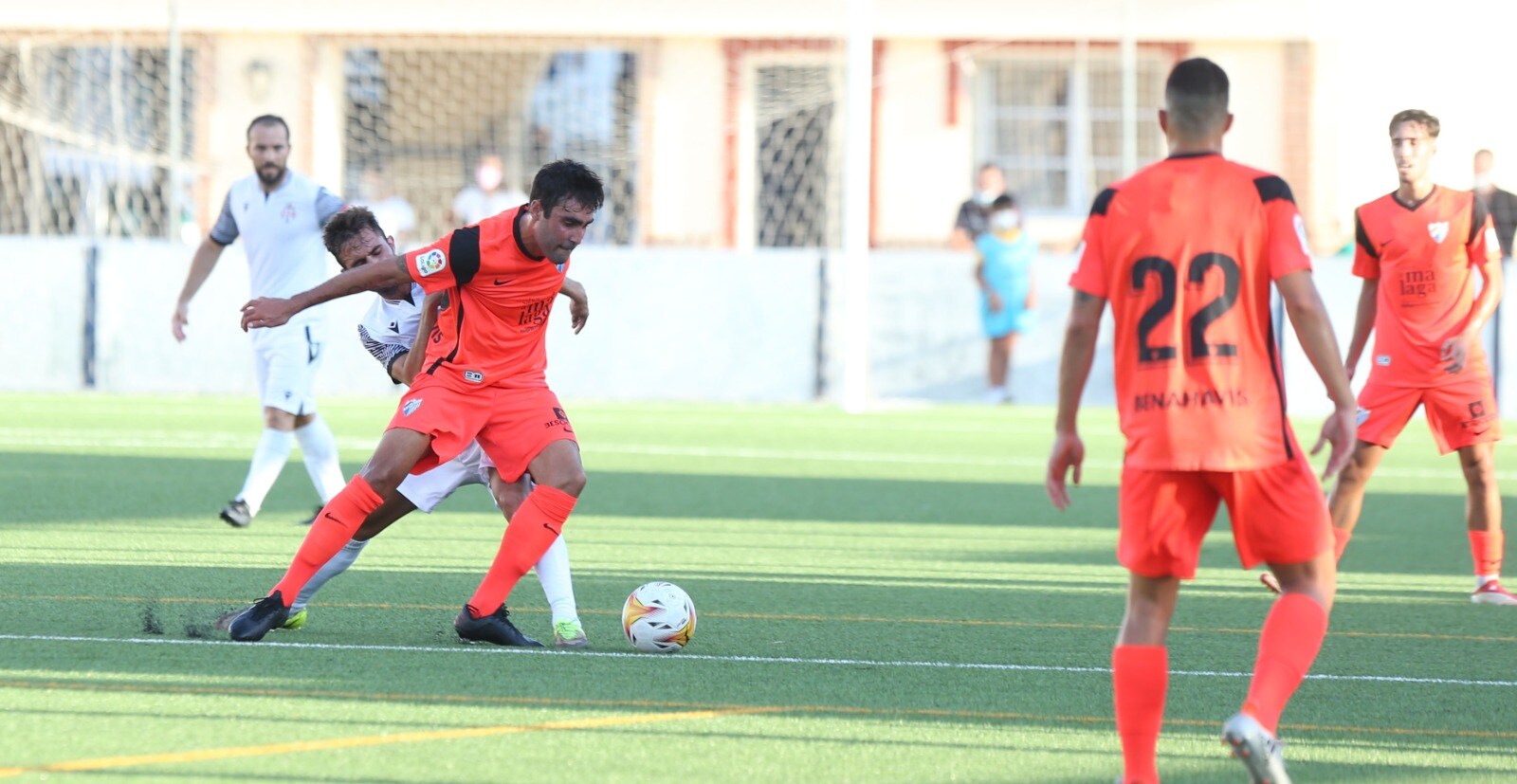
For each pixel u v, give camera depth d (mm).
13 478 32344
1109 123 77250
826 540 26891
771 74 76750
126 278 56844
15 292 56969
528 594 20969
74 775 12117
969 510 31406
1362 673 17031
